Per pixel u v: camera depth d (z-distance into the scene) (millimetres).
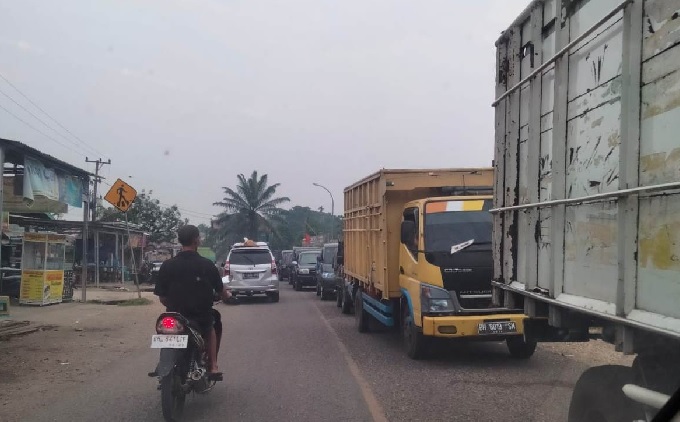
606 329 3709
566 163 3992
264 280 20547
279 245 63156
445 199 9438
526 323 4801
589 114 3676
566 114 3990
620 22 3324
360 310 12789
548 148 4344
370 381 7879
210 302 6508
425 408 6484
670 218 2836
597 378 4094
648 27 3039
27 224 23938
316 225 82812
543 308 4543
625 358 3705
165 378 5797
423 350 9250
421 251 9000
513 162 5094
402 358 9570
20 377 7969
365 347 10766
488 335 8500
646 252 3014
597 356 8992
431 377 8078
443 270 8742
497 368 8617
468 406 6504
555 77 4145
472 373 8297
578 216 3789
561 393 6836
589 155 3670
